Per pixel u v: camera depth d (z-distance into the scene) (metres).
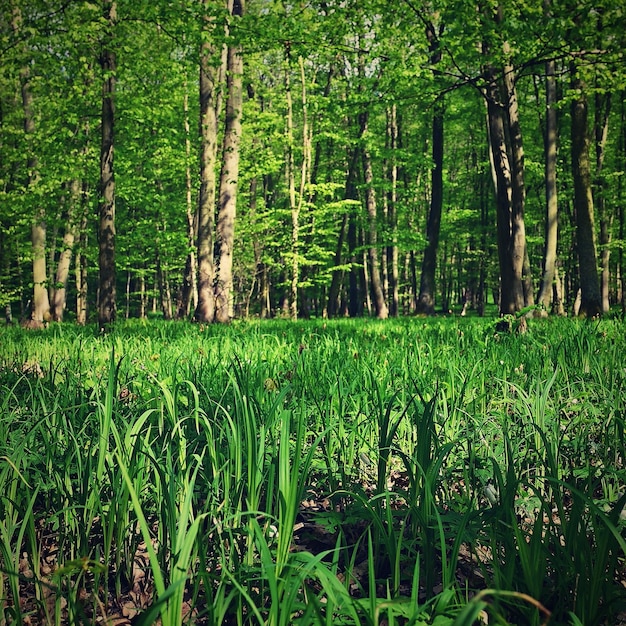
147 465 2.94
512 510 2.26
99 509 2.55
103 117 13.59
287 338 9.52
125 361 5.61
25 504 2.86
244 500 3.04
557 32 9.77
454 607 1.95
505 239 11.38
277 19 11.64
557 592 2.25
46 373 5.73
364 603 1.91
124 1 11.96
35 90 13.23
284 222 29.55
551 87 18.73
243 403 2.55
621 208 26.67
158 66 14.52
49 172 16.75
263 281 30.20
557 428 3.41
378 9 11.01
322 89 23.70
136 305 47.03
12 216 19.12
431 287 25.97
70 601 2.08
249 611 2.11
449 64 11.38
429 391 4.29
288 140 21.95
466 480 3.02
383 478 2.84
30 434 2.74
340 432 3.65
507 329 9.73
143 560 2.79
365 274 35.31
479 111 23.12
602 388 4.40
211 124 18.42
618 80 10.79
